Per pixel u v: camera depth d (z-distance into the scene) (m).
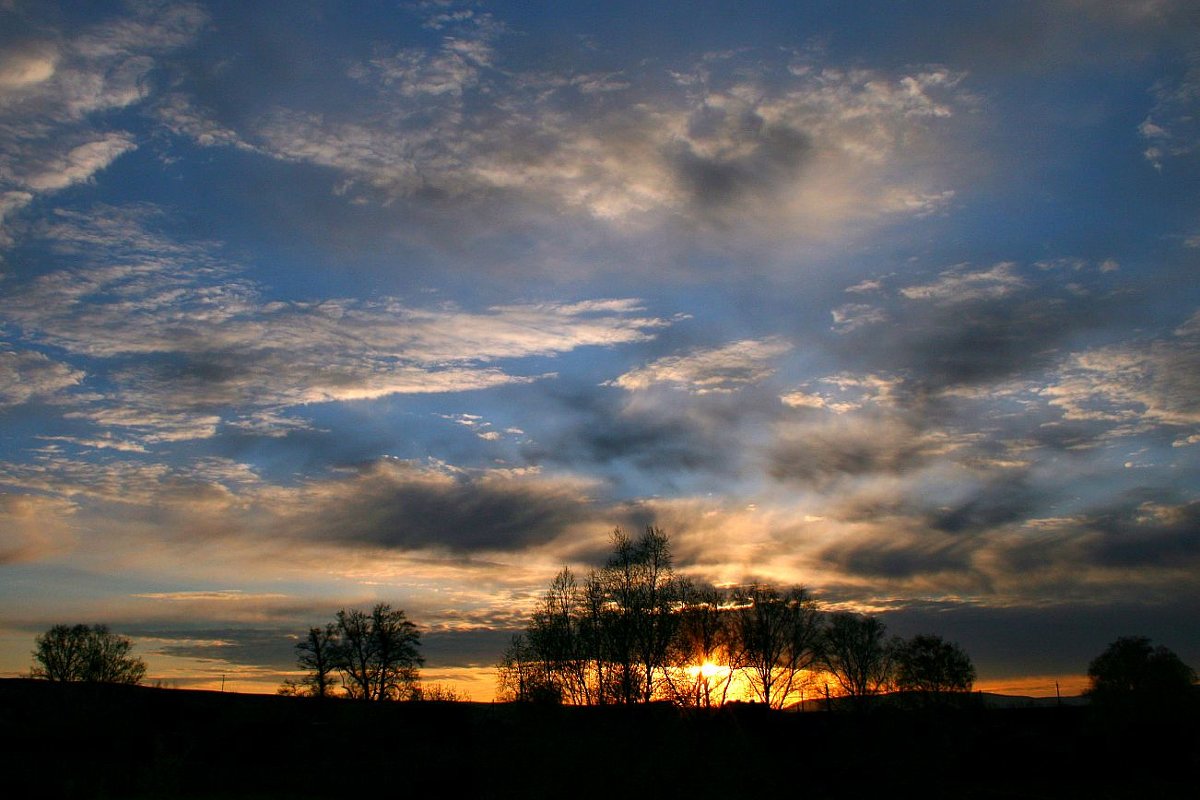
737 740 34.81
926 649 72.94
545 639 55.19
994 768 56.50
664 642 53.72
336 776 47.31
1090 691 65.69
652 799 31.78
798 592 70.44
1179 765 58.84
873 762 41.66
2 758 51.62
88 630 80.38
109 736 57.22
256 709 59.12
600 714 38.72
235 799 45.88
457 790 42.53
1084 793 48.84
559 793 33.16
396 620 72.06
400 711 57.22
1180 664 64.00
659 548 57.28
